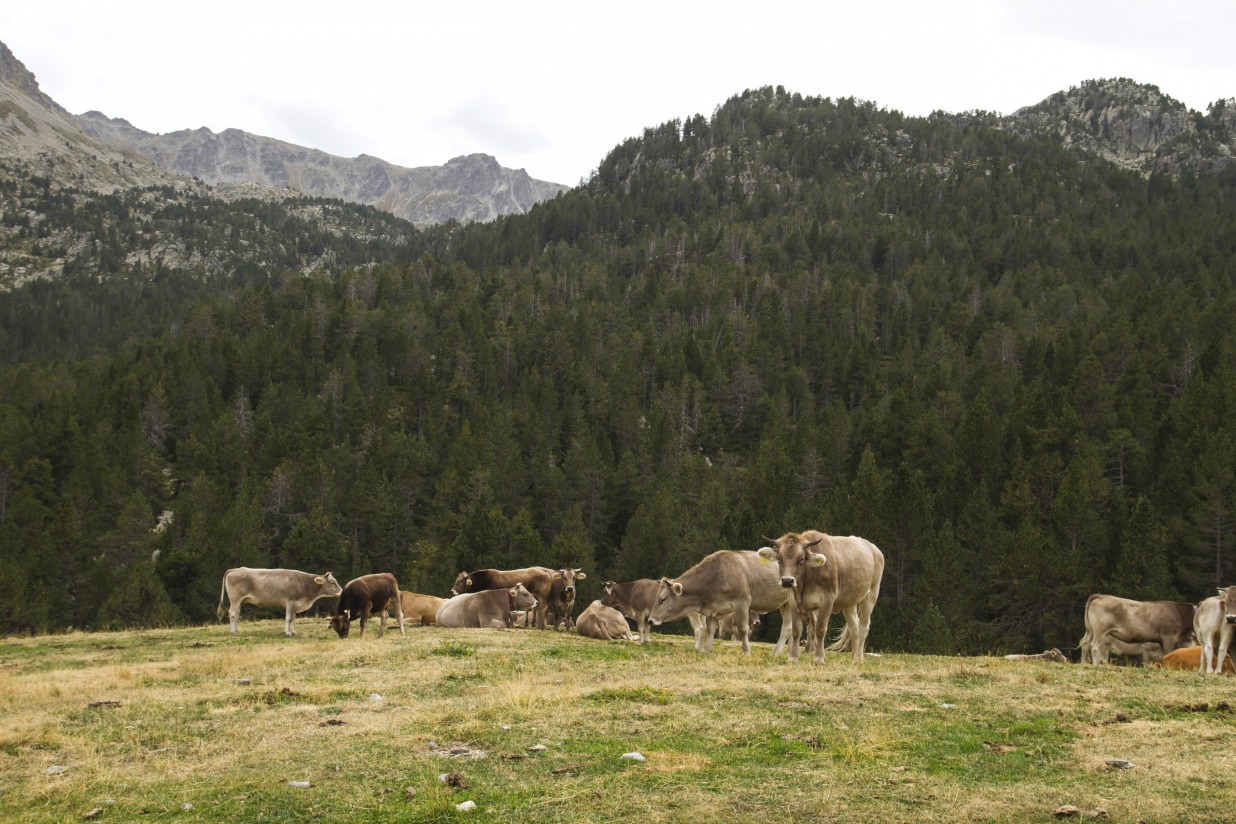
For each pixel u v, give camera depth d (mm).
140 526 76812
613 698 13102
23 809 8867
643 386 129625
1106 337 104812
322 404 117812
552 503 89750
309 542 69375
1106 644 25500
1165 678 15734
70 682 16266
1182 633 24484
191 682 16266
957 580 52562
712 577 20891
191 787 9367
